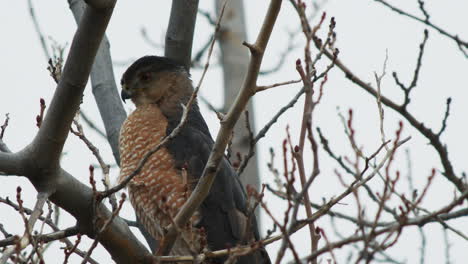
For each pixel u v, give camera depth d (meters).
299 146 9.39
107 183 10.27
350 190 9.05
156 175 12.34
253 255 11.77
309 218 9.05
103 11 9.13
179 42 13.89
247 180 14.73
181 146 12.57
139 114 13.18
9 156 9.64
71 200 9.74
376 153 9.52
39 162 9.57
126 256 10.02
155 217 12.42
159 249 9.50
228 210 12.28
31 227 9.23
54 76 11.37
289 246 7.76
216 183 12.34
